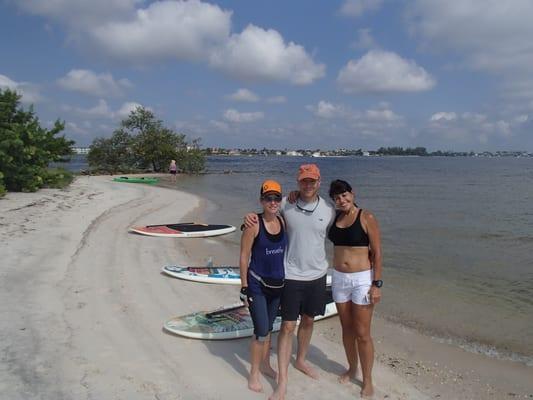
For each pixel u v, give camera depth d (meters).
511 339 6.71
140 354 5.35
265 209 4.53
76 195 19.45
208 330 6.05
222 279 8.72
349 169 76.56
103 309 6.65
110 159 49.03
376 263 4.61
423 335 6.79
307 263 4.64
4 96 19.42
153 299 7.40
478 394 5.15
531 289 9.13
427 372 5.62
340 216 4.71
